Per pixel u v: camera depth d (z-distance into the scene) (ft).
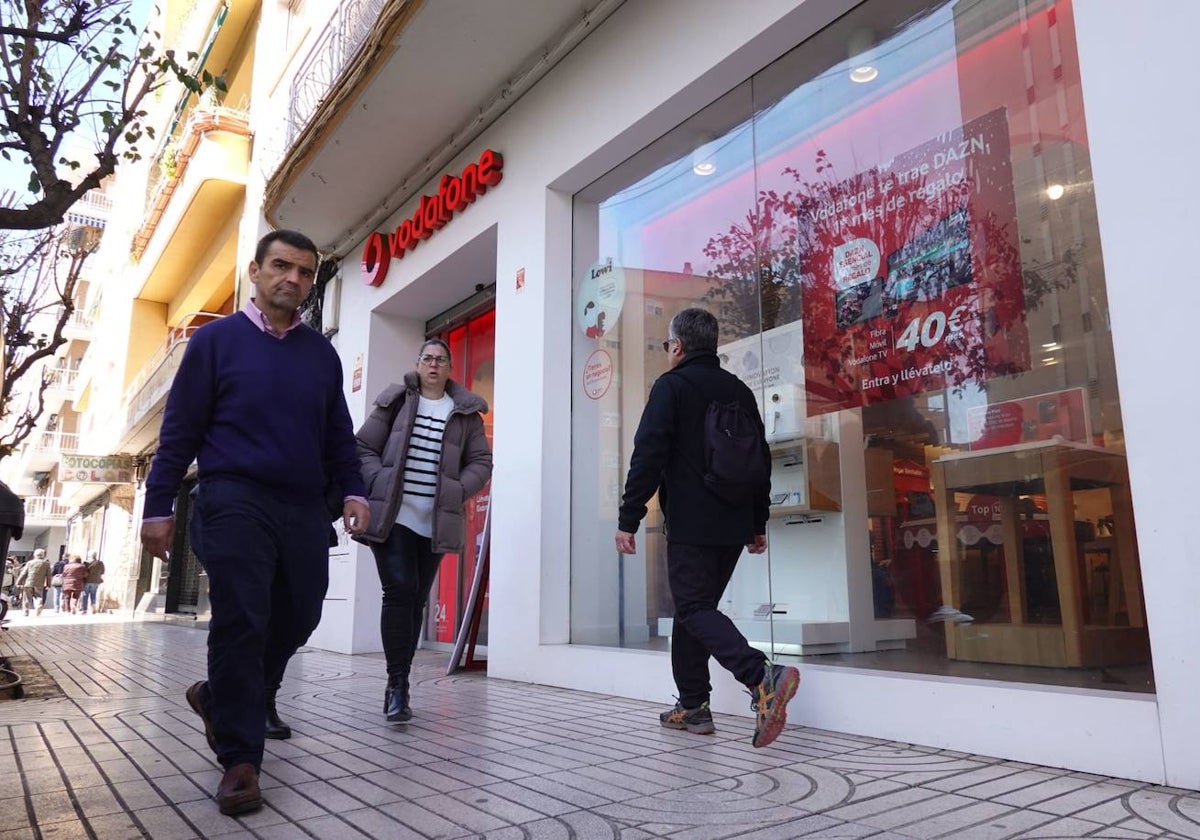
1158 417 8.70
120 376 77.10
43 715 14.30
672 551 11.51
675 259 17.25
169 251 60.59
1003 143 11.66
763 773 9.38
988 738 9.84
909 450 12.57
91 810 8.36
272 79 44.01
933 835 7.09
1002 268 11.51
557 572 18.43
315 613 9.84
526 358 19.71
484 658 22.52
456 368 28.37
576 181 19.49
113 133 11.86
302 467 9.30
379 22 19.61
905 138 13.05
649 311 17.67
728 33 14.97
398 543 13.80
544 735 11.94
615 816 7.89
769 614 14.30
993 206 11.71
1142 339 8.91
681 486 11.41
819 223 14.35
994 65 11.87
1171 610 8.40
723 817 7.78
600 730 12.25
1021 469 10.89
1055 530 10.40
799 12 13.75
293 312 9.96
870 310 13.35
